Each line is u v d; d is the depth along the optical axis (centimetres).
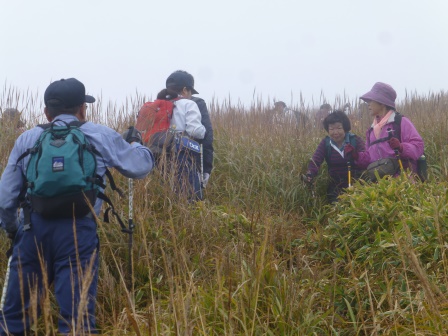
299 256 514
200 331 389
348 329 443
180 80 719
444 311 397
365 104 1021
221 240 559
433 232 484
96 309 478
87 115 764
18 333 411
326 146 742
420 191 578
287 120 974
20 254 410
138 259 524
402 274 467
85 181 401
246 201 704
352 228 551
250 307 420
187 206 594
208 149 715
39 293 396
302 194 743
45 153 398
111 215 556
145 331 403
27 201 410
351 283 483
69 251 405
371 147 715
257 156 784
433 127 885
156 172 621
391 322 429
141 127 686
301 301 431
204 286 465
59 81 435
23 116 745
